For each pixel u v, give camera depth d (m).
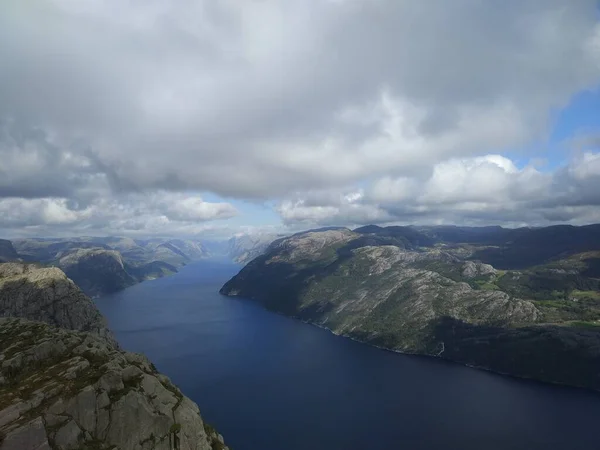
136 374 73.19
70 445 55.47
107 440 60.12
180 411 71.00
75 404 59.97
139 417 64.44
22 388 63.34
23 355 74.31
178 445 65.88
